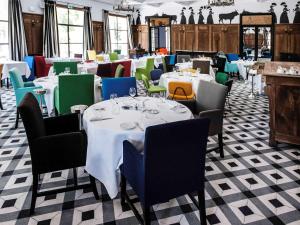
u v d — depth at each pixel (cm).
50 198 289
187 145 208
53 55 1095
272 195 296
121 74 602
